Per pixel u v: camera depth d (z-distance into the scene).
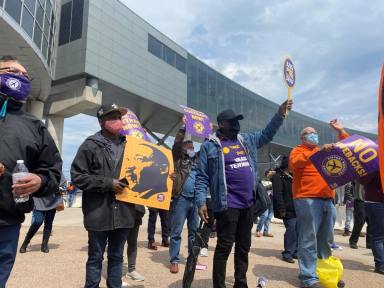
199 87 45.03
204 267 5.71
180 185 5.51
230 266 5.98
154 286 4.69
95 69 30.77
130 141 3.86
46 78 24.89
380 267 5.97
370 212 6.14
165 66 39.59
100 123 3.78
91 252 3.49
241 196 4.12
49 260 5.97
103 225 3.46
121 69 33.69
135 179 3.71
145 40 37.00
